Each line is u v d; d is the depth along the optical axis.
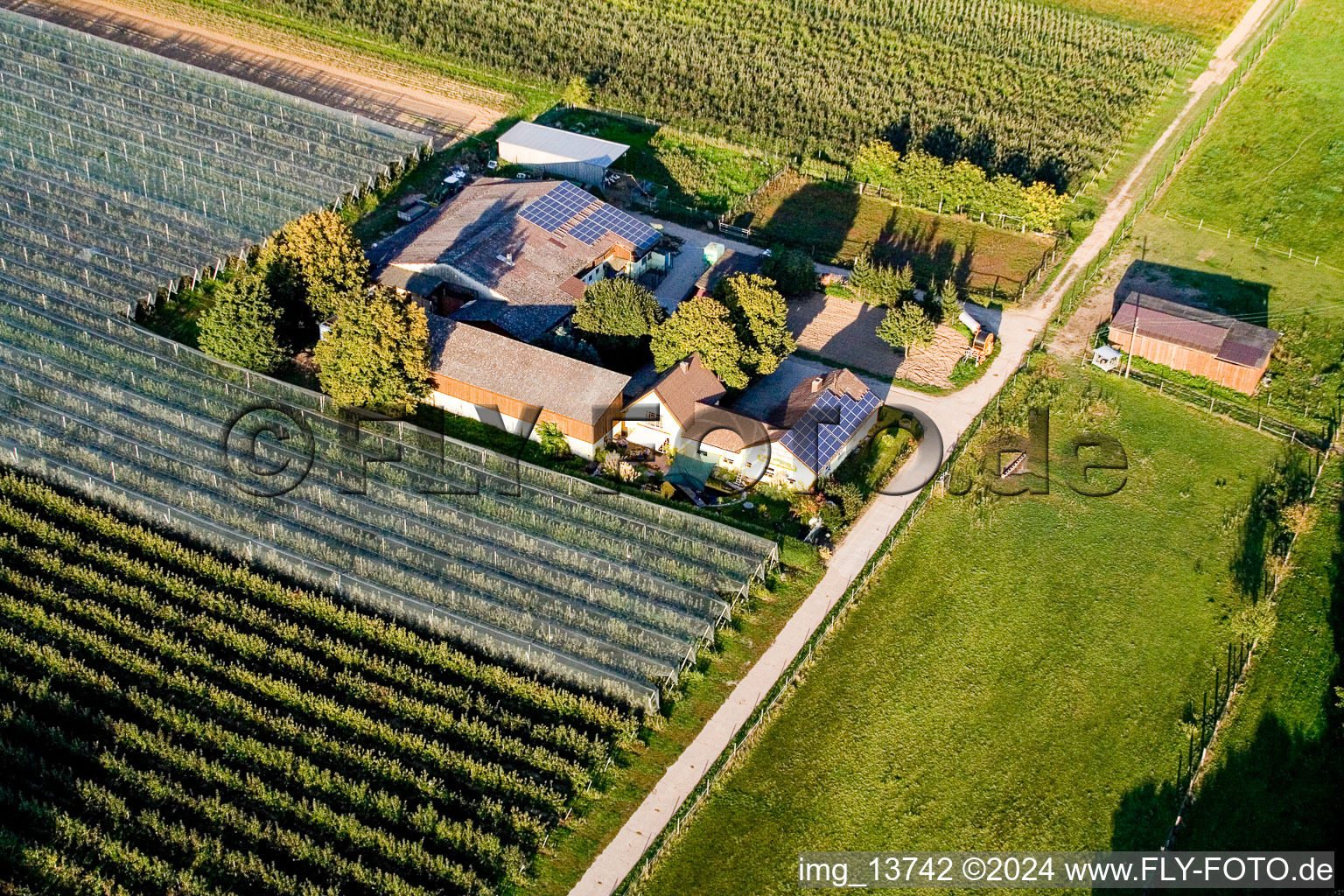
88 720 63.38
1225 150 122.12
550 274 93.44
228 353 84.94
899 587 75.56
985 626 73.50
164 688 65.56
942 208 112.38
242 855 57.62
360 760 62.66
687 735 65.94
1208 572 77.94
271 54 126.94
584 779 62.84
